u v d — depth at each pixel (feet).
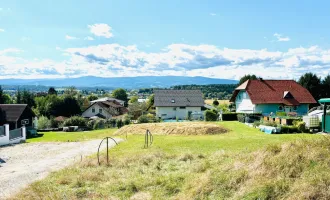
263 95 140.26
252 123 101.65
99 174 38.11
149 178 34.53
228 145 55.31
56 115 223.51
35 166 50.93
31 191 33.09
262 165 29.58
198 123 101.35
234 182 27.96
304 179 25.52
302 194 23.29
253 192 25.49
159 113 178.81
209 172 31.68
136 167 41.42
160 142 67.62
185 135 85.05
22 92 255.09
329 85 198.70
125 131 101.40
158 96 183.21
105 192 31.27
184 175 34.58
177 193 29.81
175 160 44.78
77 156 59.72
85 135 112.78
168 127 95.14
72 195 30.66
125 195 30.30
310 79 199.72
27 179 40.88
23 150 74.33
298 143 32.94
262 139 61.21
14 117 125.08
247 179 28.30
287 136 67.31
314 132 80.69
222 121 122.11
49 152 68.64
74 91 308.81
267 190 25.17
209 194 27.50
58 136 114.93
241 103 154.20
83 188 32.73
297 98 140.05
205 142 61.52
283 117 97.55
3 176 43.52
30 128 136.05
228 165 32.91
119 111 242.99
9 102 250.16
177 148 55.83
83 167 43.75
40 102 245.86
